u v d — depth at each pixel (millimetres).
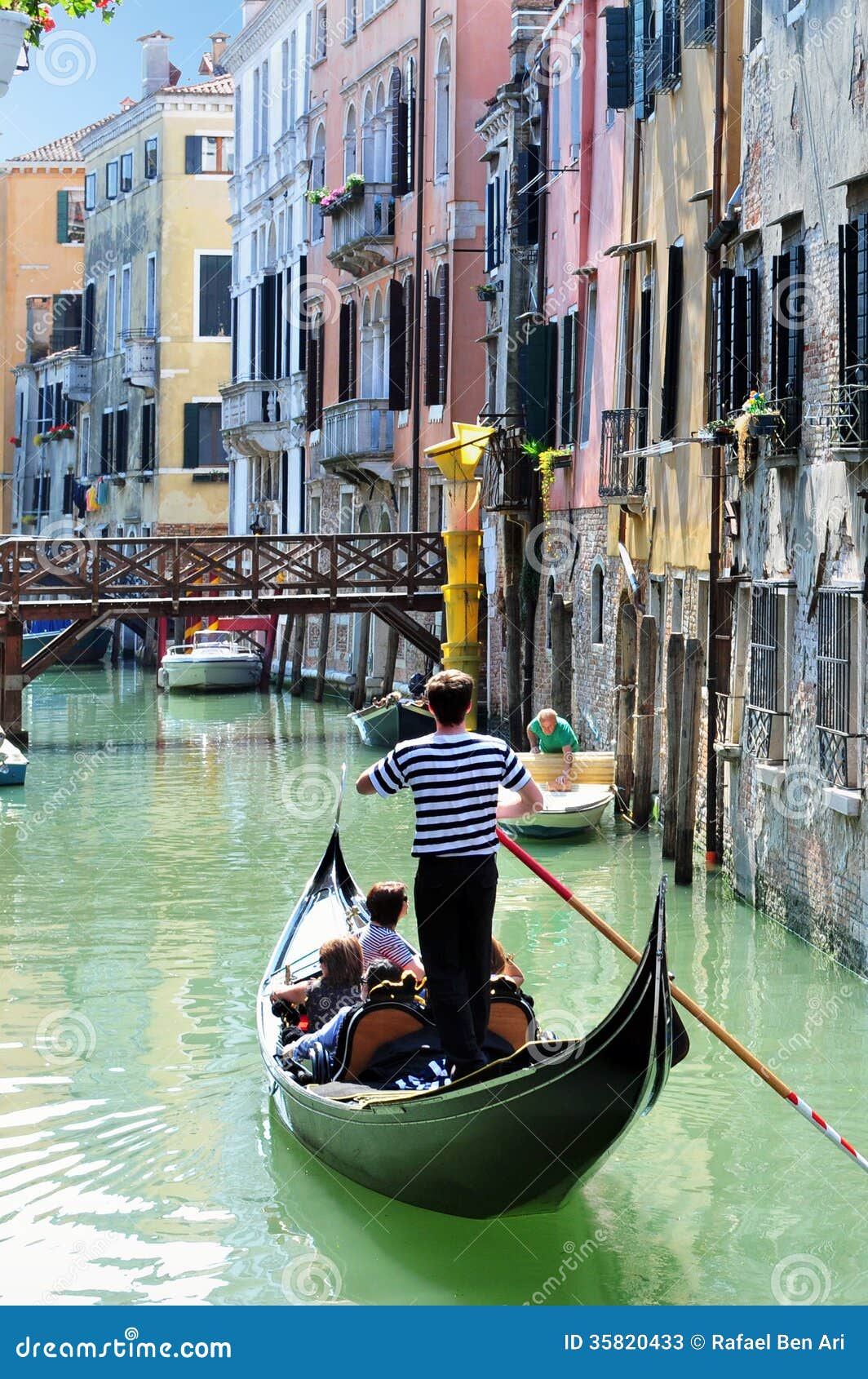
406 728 29719
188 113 53125
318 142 42875
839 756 13852
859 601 13562
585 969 14336
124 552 56125
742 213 17406
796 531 15219
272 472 48156
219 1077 11719
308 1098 9883
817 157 14688
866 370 13312
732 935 15367
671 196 20547
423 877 8938
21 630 30500
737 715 17578
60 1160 10211
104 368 60000
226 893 17812
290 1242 9164
